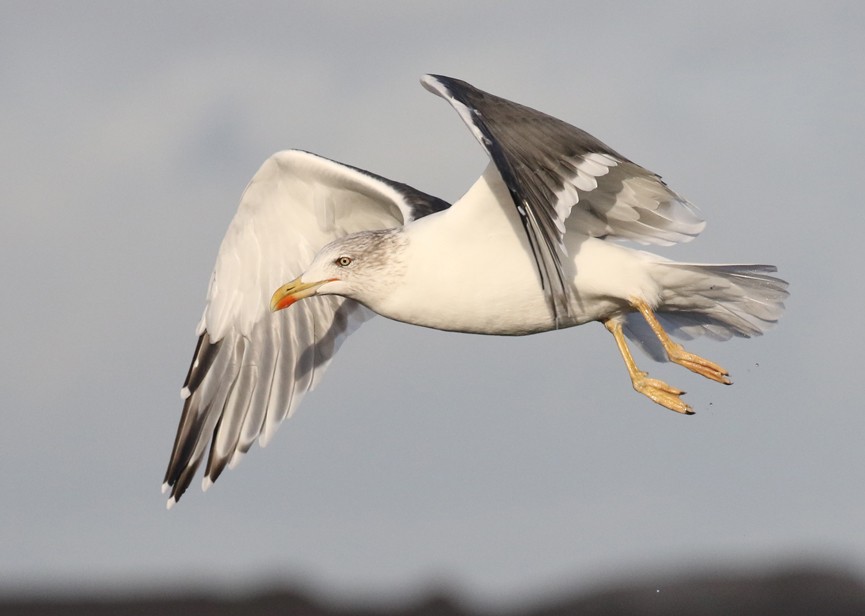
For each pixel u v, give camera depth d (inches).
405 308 563.5
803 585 789.9
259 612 824.9
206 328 636.7
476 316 557.9
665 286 560.4
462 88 518.9
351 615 816.9
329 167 604.1
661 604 797.2
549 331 568.1
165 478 647.1
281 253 629.6
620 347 565.0
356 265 564.7
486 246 550.0
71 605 835.4
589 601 809.5
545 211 499.2
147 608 818.2
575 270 552.4
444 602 823.7
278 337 645.9
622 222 561.3
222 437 649.0
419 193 606.5
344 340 654.5
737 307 570.6
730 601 796.0
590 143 513.3
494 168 534.3
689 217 556.7
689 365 547.8
